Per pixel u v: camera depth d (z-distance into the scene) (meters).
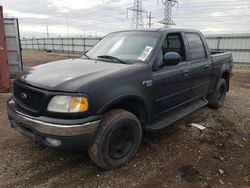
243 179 3.02
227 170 3.20
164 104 3.74
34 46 51.25
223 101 6.03
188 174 3.07
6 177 2.90
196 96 4.72
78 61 3.72
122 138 3.12
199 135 4.22
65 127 2.56
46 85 2.72
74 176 2.95
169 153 3.56
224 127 4.64
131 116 3.09
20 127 3.03
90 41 35.00
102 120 2.86
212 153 3.61
